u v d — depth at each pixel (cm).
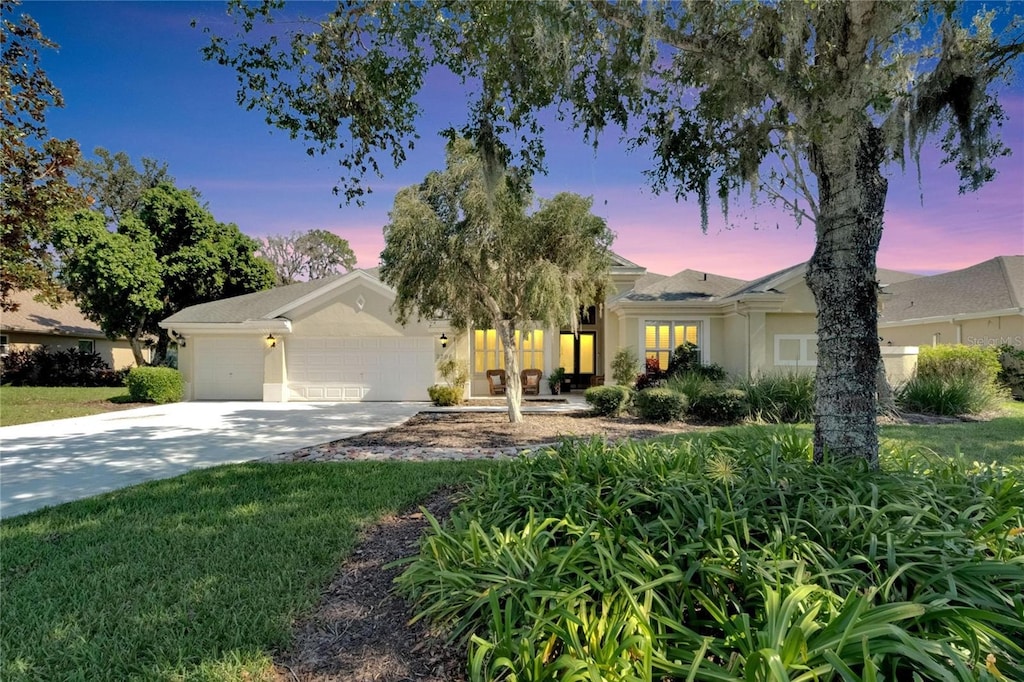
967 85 449
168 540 426
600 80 492
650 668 196
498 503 405
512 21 425
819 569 259
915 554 264
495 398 1684
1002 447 735
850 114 394
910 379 1252
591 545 298
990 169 469
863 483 355
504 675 234
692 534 299
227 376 1780
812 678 181
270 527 452
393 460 747
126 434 1030
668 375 1425
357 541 418
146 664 259
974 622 202
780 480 367
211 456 805
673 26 445
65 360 2448
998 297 1781
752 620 233
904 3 360
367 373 1723
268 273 2711
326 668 258
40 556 402
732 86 435
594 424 1084
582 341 1911
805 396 1082
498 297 1059
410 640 279
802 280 1403
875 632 187
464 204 940
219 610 310
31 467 738
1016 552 283
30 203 1168
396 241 980
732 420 1088
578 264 1020
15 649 273
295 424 1168
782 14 399
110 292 2159
